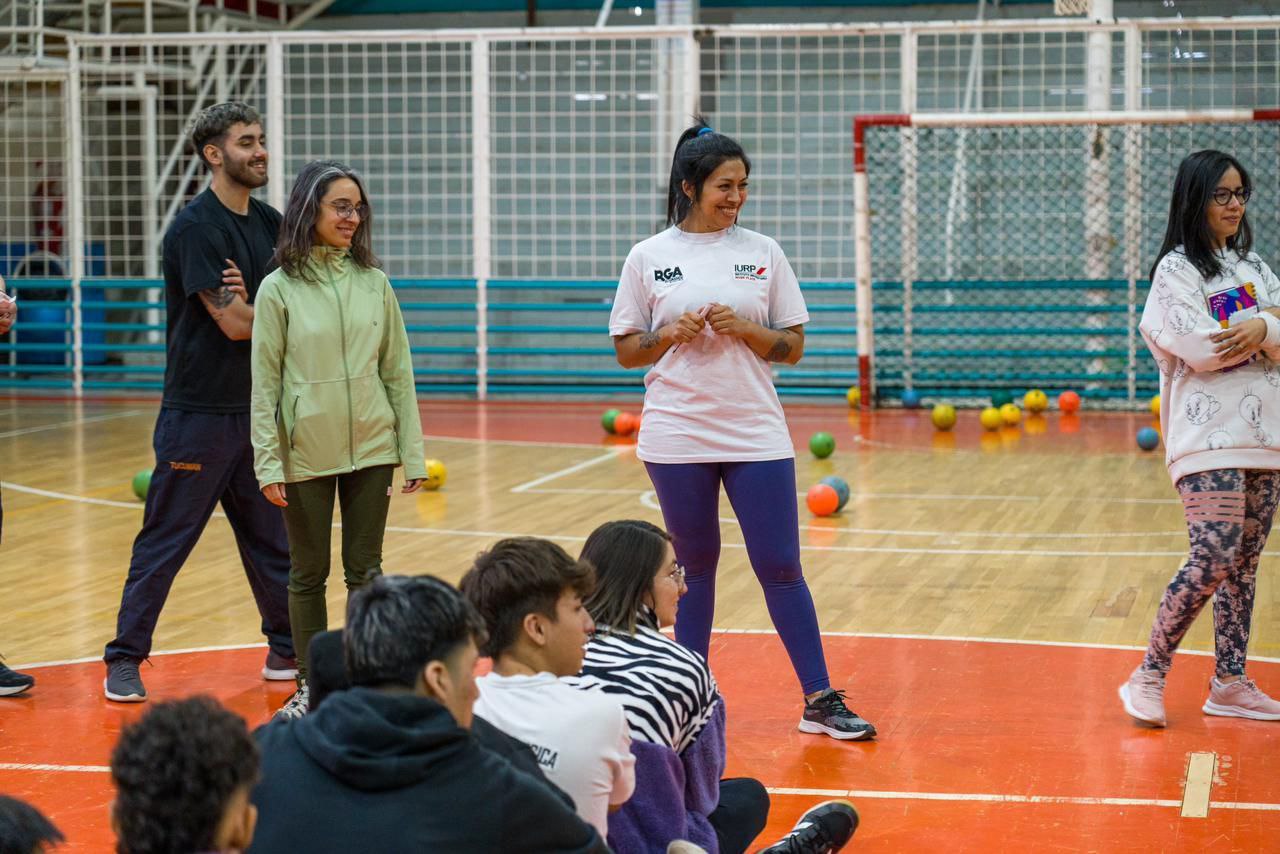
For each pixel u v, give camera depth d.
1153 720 4.46
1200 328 4.23
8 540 7.68
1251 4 14.34
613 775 2.66
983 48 15.49
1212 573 4.30
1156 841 3.57
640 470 9.95
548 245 16.17
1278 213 14.07
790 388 14.41
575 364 15.46
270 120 13.84
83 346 14.70
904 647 5.45
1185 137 14.15
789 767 4.18
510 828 2.16
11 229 15.74
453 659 2.19
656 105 15.95
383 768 2.11
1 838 1.89
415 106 16.31
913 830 3.67
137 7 15.56
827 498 8.16
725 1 16.06
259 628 5.88
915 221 13.47
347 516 4.64
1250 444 4.27
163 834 1.76
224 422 4.91
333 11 16.83
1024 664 5.21
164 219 15.75
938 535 7.61
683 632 4.50
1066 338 14.06
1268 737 4.38
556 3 16.45
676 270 4.40
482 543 7.43
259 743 2.21
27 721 4.66
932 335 13.77
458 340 15.81
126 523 8.15
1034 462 10.19
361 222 4.61
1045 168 14.38
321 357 4.49
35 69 14.09
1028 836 3.62
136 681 4.91
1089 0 13.21
